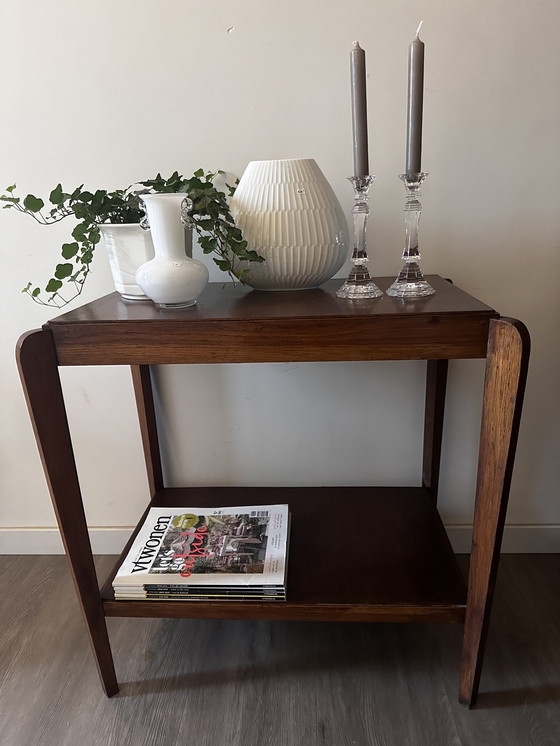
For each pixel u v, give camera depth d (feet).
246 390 4.02
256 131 3.42
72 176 3.57
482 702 3.07
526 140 3.35
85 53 3.33
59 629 3.74
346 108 3.34
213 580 2.96
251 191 3.00
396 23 3.18
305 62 3.27
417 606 2.90
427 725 2.95
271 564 3.07
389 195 3.50
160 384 4.04
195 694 3.20
